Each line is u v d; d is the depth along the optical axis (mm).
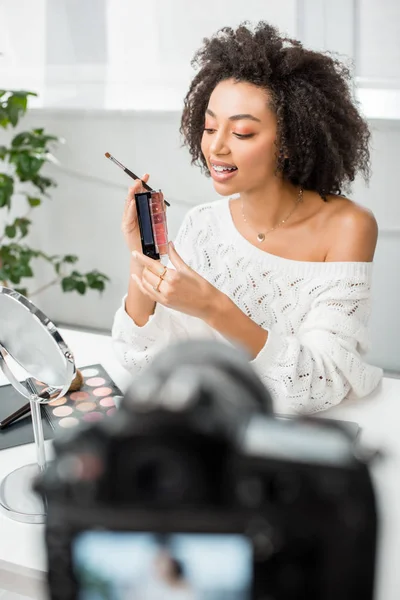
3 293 1053
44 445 1324
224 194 1598
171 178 3189
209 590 428
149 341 1636
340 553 420
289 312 1714
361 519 415
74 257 3252
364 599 431
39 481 425
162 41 3016
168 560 425
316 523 415
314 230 1707
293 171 1620
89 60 3145
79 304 3570
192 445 408
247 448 417
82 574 434
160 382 440
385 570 1035
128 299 1635
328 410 1533
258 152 1529
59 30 3137
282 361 1486
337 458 417
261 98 1498
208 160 1596
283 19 2805
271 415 448
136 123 3164
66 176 3369
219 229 1813
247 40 1525
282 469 412
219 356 472
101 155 3271
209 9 2902
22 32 3193
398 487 1212
